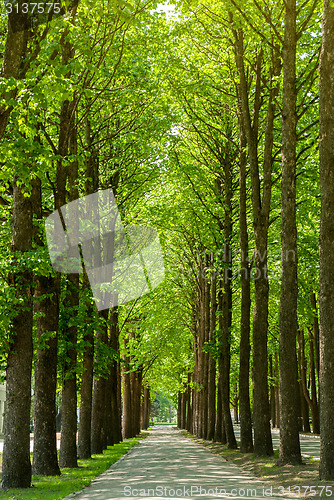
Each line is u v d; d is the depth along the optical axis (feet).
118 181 77.71
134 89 61.41
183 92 69.62
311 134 62.28
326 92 40.19
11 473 39.40
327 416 36.76
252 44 60.03
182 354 151.12
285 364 47.91
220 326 85.87
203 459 64.03
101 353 68.33
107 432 93.97
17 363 40.91
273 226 80.43
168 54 65.62
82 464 58.18
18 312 40.29
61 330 56.29
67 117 48.88
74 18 34.96
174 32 62.28
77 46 34.83
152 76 65.77
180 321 128.26
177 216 78.89
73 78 32.99
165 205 79.97
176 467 53.72
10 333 40.86
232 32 61.21
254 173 61.87
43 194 58.13
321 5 55.01
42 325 48.16
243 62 62.34
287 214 49.16
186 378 173.06
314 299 116.26
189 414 181.37
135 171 76.02
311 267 78.07
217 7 58.23
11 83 30.60
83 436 66.80
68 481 42.45
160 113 68.95
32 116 34.42
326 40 40.32
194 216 78.54
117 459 66.23
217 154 83.05
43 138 48.11
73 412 57.21
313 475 39.01
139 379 156.15
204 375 115.44
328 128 39.86
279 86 60.70
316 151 63.72
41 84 32.60
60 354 55.62
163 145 77.05
